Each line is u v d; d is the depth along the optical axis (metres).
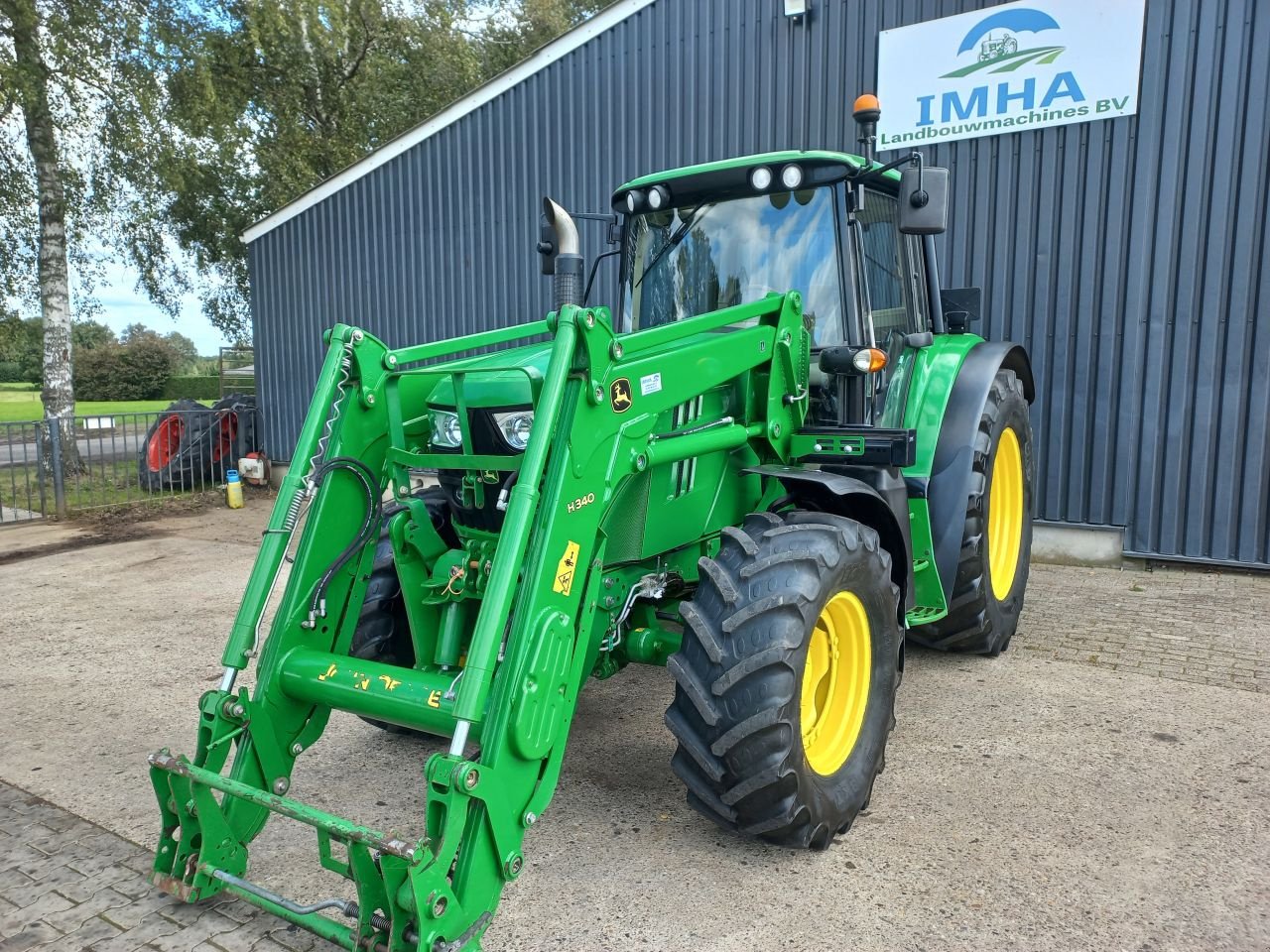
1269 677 4.36
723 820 2.80
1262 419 5.99
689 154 8.01
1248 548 6.12
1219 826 3.03
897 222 4.08
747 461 3.46
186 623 5.71
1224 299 6.02
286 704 2.87
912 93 6.91
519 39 19.53
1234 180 5.91
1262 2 5.71
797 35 7.36
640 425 2.78
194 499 10.59
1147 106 6.10
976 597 4.27
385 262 10.28
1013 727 3.86
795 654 2.66
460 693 2.26
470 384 2.92
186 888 2.58
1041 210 6.54
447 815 2.15
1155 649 4.80
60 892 2.82
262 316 11.45
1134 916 2.55
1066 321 6.54
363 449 3.12
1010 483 4.97
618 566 3.11
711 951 2.45
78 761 3.77
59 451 9.67
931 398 4.10
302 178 14.88
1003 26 6.48
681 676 2.74
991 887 2.71
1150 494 6.39
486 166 9.32
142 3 10.78
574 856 2.94
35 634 5.54
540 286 9.16
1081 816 3.11
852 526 3.00
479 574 3.04
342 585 3.09
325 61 15.47
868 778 3.05
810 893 2.70
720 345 3.12
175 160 11.37
